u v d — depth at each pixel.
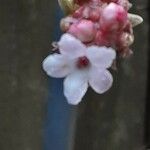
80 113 0.26
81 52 0.10
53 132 0.24
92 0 0.11
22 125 0.27
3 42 0.27
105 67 0.10
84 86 0.10
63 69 0.10
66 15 0.11
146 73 0.29
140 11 0.28
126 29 0.11
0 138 0.27
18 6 0.26
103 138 0.28
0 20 0.26
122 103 0.28
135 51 0.28
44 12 0.26
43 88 0.26
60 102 0.22
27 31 0.26
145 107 0.29
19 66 0.27
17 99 0.27
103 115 0.28
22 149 0.27
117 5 0.11
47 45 0.26
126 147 0.28
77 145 0.26
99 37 0.10
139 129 0.29
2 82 0.27
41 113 0.26
